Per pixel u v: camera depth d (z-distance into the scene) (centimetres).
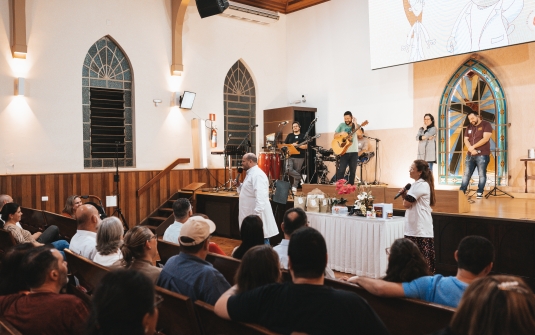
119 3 1012
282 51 1298
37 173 901
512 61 928
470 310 131
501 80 945
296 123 1076
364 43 1128
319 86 1225
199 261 276
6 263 255
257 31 1244
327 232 664
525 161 873
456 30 921
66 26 943
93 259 385
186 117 1109
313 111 1222
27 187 884
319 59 1225
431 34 959
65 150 942
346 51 1165
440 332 140
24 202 880
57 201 919
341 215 648
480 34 888
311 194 702
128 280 142
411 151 1055
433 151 975
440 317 221
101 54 1002
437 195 668
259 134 1251
